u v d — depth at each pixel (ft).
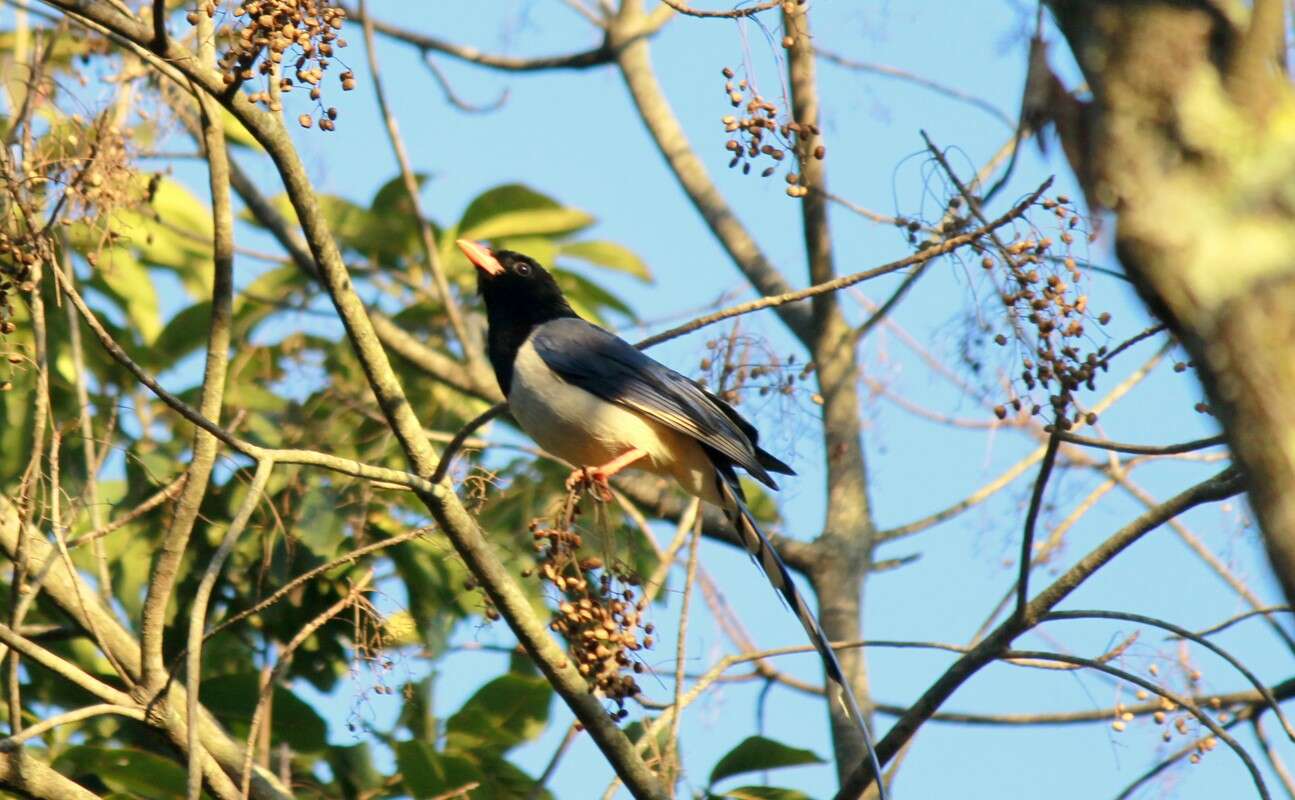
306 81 28.73
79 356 34.76
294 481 40.83
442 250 49.70
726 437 39.78
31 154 31.48
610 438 40.68
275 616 40.24
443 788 35.53
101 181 32.53
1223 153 12.94
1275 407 12.21
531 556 42.14
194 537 40.57
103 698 30.48
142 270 46.01
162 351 45.09
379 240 49.34
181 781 34.40
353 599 30.63
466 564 30.96
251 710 36.81
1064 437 29.37
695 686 33.94
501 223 49.47
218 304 32.48
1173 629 30.78
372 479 29.30
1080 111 14.02
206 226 48.44
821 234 47.80
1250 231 12.63
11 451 39.22
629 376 40.57
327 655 40.73
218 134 33.04
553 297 44.24
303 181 29.96
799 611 36.58
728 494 40.29
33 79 33.24
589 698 31.65
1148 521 30.99
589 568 30.35
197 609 26.07
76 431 39.45
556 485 43.34
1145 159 13.21
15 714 29.55
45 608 40.73
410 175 48.26
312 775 38.83
